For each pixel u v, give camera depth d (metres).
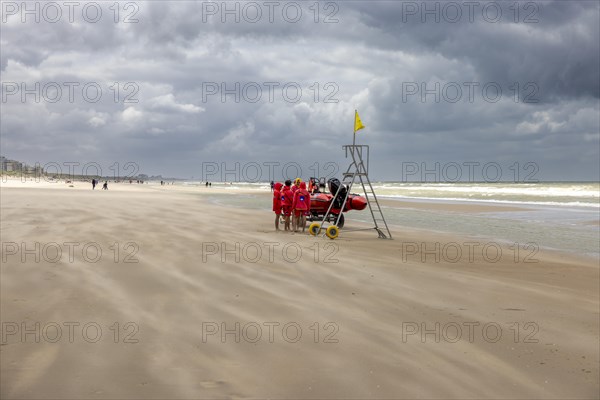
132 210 20.72
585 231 18.17
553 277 9.26
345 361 4.47
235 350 4.59
